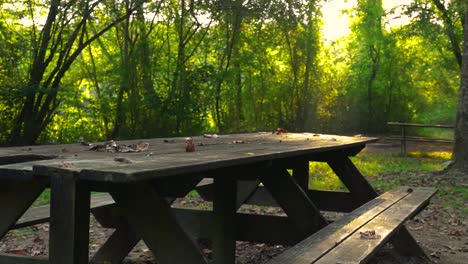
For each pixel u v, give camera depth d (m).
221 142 4.53
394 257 4.97
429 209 7.75
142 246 5.43
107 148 3.35
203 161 2.62
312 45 25.47
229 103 23.81
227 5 19.11
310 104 26.73
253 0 19.66
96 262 4.41
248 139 5.18
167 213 2.48
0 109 15.45
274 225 4.46
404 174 11.78
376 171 12.34
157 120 18.06
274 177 4.28
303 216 4.21
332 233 3.32
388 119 32.81
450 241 5.86
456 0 21.11
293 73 26.05
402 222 3.79
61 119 18.48
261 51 23.55
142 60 18.44
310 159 5.23
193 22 19.45
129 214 2.52
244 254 5.18
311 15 24.12
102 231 6.10
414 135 33.47
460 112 12.20
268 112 26.02
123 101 18.19
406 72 32.97
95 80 20.17
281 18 20.50
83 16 16.22
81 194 2.29
